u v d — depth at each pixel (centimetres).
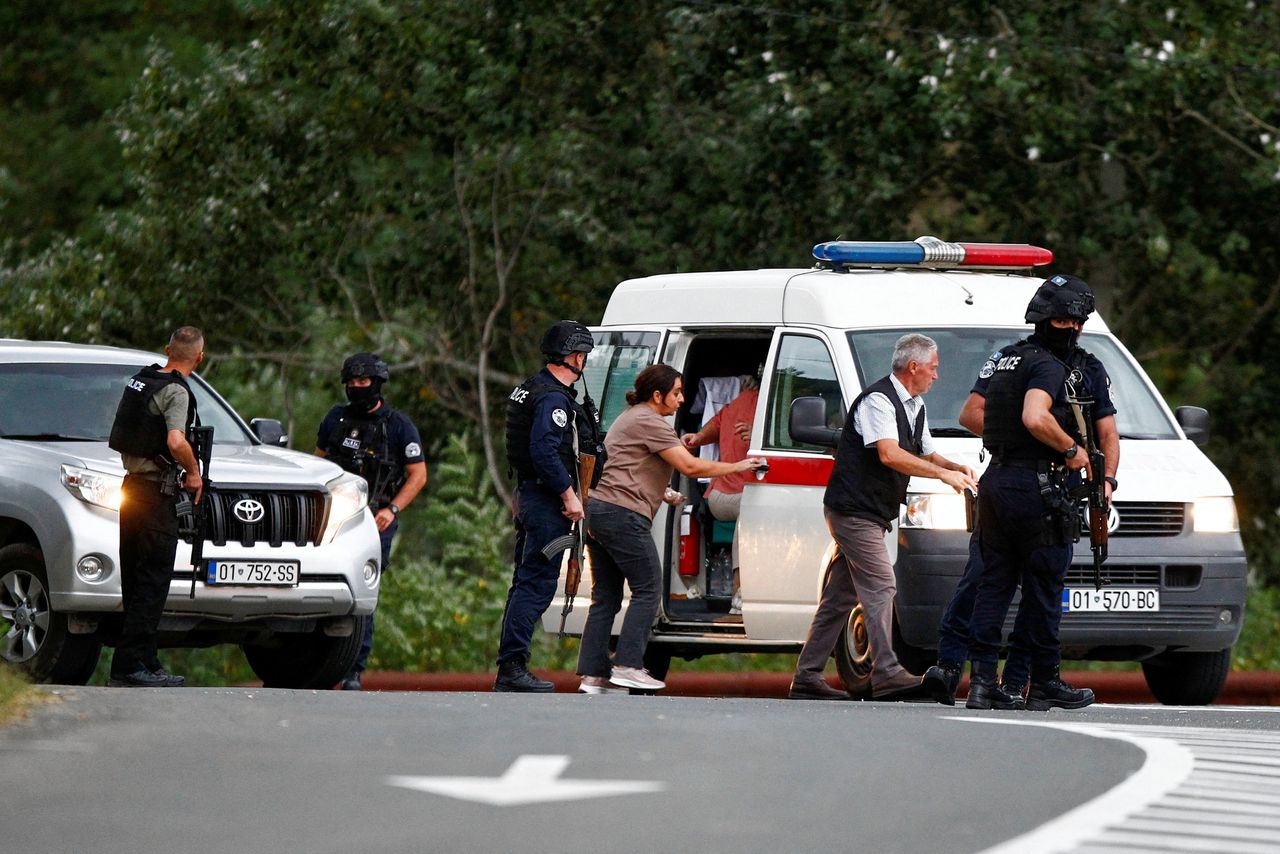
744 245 6981
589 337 3934
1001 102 6669
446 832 1820
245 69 7569
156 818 1884
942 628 3531
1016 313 4169
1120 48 6650
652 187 7144
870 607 3678
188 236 7550
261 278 7712
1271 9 6906
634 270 7238
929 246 4353
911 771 2233
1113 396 4156
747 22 6906
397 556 6712
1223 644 3934
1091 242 6931
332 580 4031
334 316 7912
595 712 2834
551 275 7619
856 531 3688
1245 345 7575
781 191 6875
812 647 3816
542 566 3928
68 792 2023
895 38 6806
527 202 7569
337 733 2469
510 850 1738
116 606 3831
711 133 7094
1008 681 3391
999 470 3331
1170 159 6925
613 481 3909
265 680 4347
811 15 6819
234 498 3959
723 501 4197
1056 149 6588
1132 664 6275
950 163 7012
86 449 3984
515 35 7169
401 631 6159
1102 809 1998
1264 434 7775
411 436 4606
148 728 2494
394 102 7394
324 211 7556
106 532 3831
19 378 4197
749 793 2055
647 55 7250
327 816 1900
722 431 4234
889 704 3428
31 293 7750
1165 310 7738
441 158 7606
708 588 4284
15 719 2559
